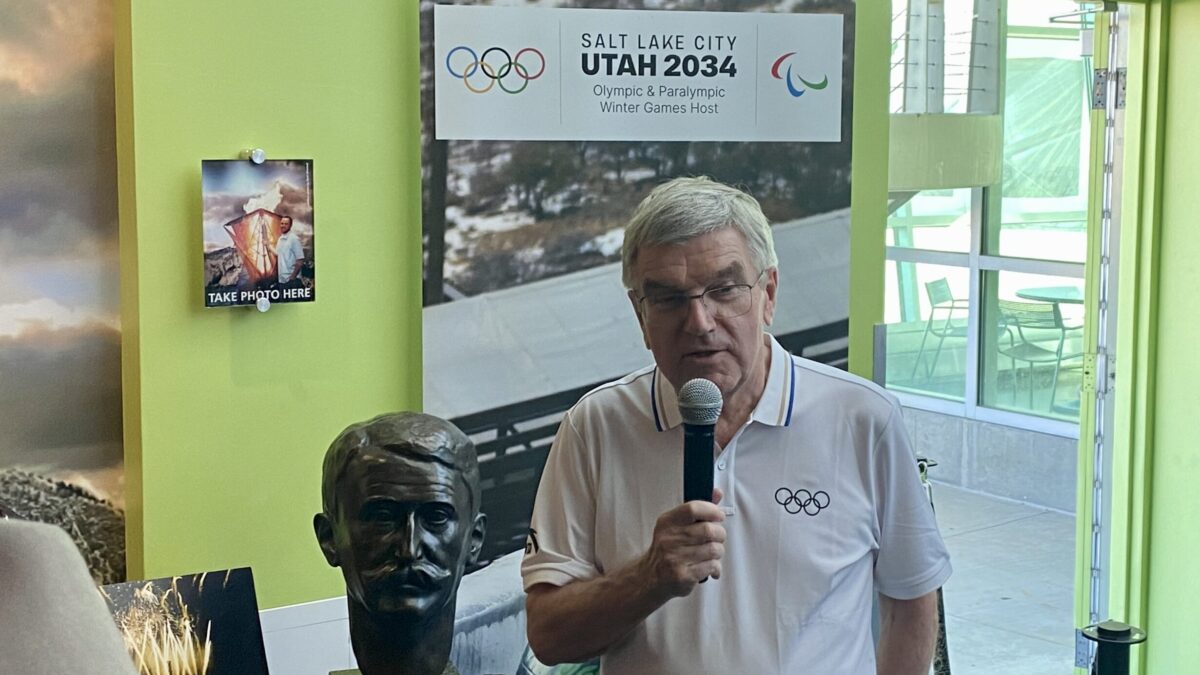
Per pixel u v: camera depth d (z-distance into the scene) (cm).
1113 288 463
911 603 209
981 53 443
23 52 257
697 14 332
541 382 323
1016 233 582
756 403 199
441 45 302
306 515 292
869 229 365
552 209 320
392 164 299
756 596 194
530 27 312
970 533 561
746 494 197
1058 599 507
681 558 177
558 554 203
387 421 216
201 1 268
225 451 279
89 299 269
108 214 270
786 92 346
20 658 43
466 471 216
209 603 239
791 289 353
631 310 334
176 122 267
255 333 281
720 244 188
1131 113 452
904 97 431
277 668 289
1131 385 457
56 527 50
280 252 279
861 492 201
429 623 214
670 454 200
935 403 606
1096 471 471
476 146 308
